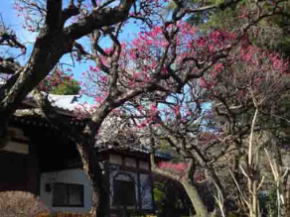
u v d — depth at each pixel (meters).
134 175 22.62
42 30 5.08
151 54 12.99
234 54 14.62
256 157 10.81
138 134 14.62
